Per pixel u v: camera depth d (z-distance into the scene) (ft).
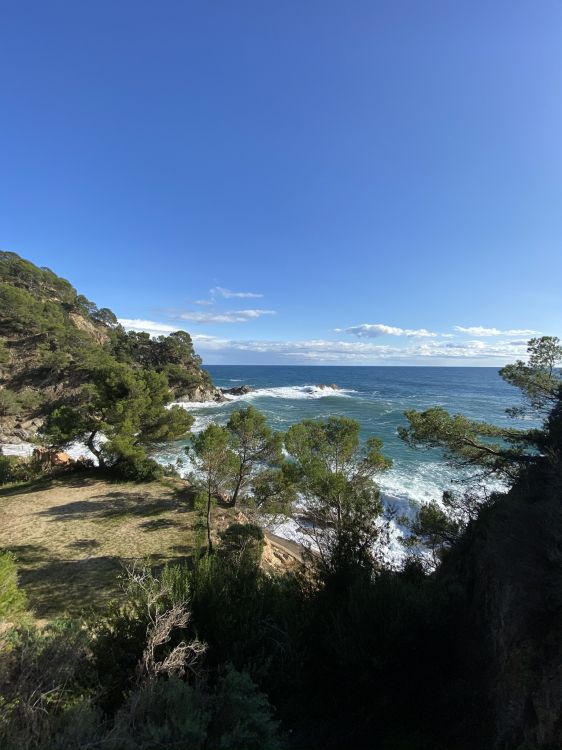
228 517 57.00
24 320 242.58
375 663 18.76
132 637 19.02
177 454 111.45
